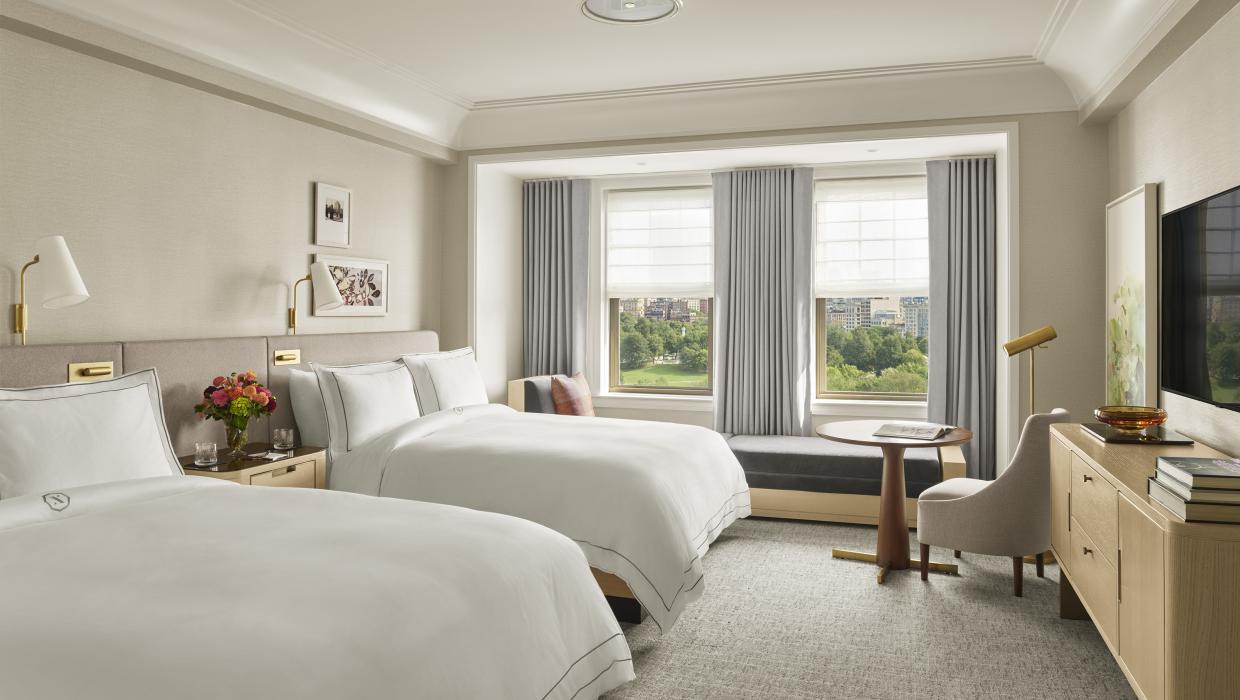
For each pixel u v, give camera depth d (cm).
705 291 623
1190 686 198
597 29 407
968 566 414
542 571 228
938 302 551
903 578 396
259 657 155
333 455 407
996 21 394
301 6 376
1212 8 288
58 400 280
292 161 455
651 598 318
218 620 166
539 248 648
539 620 214
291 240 455
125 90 358
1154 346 362
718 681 286
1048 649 310
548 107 548
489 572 210
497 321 620
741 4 373
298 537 224
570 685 218
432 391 471
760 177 589
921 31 407
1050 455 353
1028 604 359
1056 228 464
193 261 393
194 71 374
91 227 344
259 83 411
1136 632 230
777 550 445
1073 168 460
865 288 582
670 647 316
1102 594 268
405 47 436
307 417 429
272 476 370
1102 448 303
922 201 570
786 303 582
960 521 372
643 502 331
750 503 471
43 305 309
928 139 491
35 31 312
